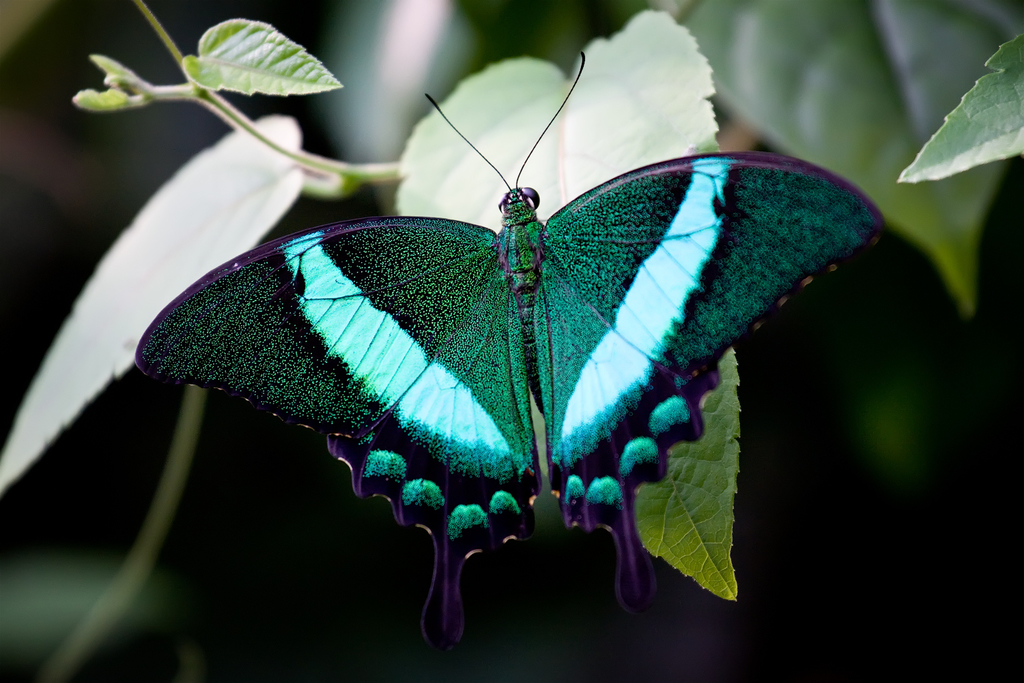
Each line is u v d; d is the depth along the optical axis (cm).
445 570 46
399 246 47
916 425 53
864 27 49
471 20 53
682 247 45
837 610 61
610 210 46
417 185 48
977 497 56
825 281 54
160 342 45
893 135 48
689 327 45
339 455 47
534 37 52
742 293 45
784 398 57
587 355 46
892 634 60
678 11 49
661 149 46
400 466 47
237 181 50
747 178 45
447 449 47
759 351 56
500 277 47
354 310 46
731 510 45
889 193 48
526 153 47
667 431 45
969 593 58
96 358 49
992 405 53
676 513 45
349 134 54
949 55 48
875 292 53
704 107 46
